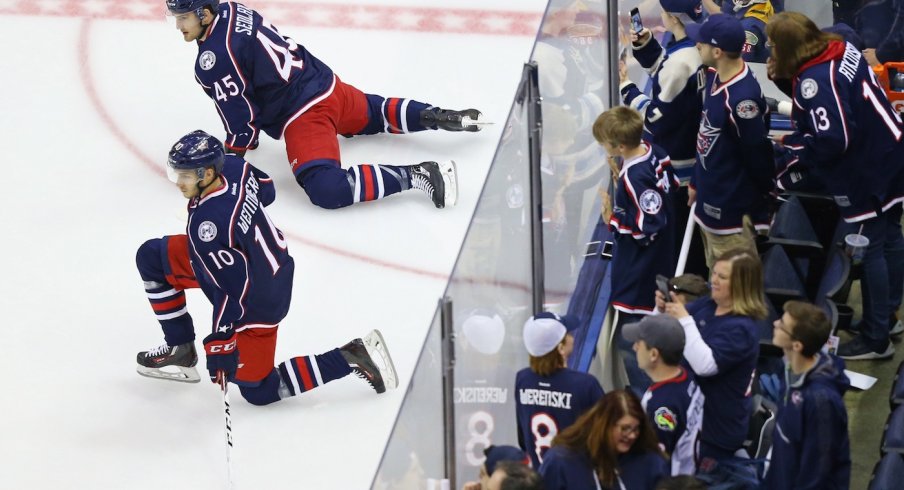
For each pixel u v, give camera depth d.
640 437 17.27
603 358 24.95
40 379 22.89
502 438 20.70
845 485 19.16
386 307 24.19
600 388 18.92
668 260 23.72
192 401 22.44
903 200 25.06
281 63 25.69
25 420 21.97
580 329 24.25
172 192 27.75
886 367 25.58
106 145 29.12
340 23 33.03
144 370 22.88
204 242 20.52
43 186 27.88
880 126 24.14
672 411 18.67
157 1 34.16
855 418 24.81
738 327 19.80
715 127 23.98
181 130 29.56
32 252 26.02
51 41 32.59
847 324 25.30
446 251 25.50
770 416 21.91
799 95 24.12
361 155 27.95
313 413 22.06
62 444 21.44
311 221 26.30
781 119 28.97
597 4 25.20
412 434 16.84
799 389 18.94
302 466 20.88
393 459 16.30
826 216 26.31
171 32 33.09
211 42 25.09
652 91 26.53
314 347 23.25
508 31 32.66
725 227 24.72
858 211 24.75
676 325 18.61
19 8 33.72
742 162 24.19
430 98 30.16
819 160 24.53
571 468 17.22
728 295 20.03
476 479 19.50
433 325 16.95
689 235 25.70
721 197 24.48
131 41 32.66
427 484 17.67
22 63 31.77
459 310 17.62
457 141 28.55
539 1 33.75
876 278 25.05
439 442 17.70
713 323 20.16
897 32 30.58
